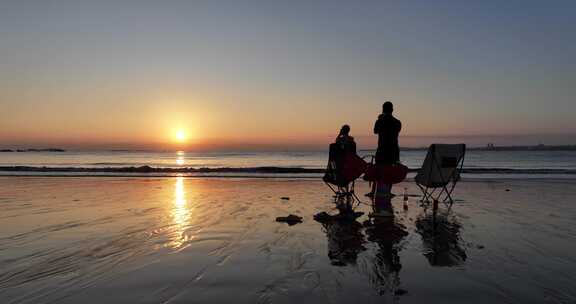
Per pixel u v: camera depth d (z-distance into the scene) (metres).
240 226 5.46
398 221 5.93
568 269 3.49
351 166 8.04
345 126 8.54
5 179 14.34
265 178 15.05
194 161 50.00
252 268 3.50
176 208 7.16
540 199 8.67
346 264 3.65
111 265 3.59
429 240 4.65
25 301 2.73
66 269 3.47
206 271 3.41
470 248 4.27
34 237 4.75
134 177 15.60
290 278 3.23
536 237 4.81
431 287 3.03
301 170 19.56
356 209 7.15
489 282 3.15
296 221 5.86
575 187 11.31
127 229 5.23
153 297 2.81
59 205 7.53
